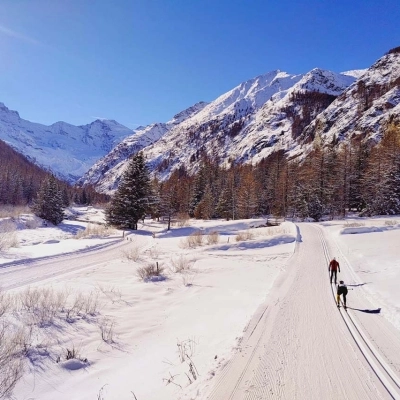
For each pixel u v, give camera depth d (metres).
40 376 6.27
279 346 7.22
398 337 7.86
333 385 5.64
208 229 48.41
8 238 26.45
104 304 11.27
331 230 35.06
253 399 5.16
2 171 100.94
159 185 80.25
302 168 72.12
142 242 33.91
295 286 13.28
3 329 7.70
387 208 52.88
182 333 8.73
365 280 14.20
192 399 5.16
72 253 23.95
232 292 13.45
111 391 5.78
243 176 84.94
